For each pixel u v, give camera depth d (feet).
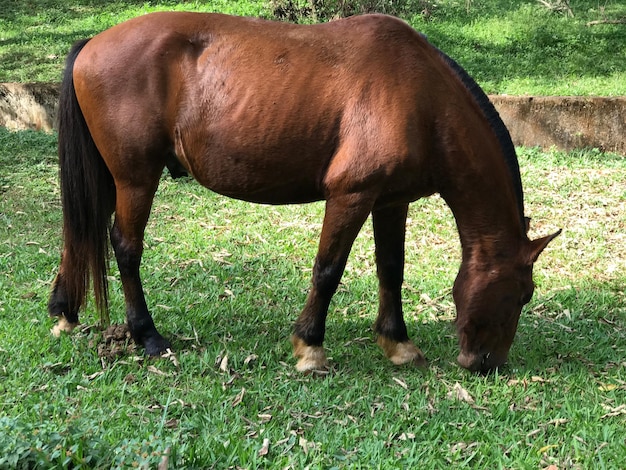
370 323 17.03
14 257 19.98
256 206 25.34
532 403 13.51
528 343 16.16
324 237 13.69
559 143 31.60
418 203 25.63
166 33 14.02
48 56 45.57
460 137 13.20
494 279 13.51
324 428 12.28
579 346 15.96
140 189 14.52
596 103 30.81
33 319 16.17
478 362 14.02
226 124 13.58
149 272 19.39
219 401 13.12
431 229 23.32
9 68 43.83
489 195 13.35
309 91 13.30
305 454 11.43
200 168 14.21
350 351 15.51
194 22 14.12
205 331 16.06
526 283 13.67
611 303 18.30
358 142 13.06
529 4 53.83
